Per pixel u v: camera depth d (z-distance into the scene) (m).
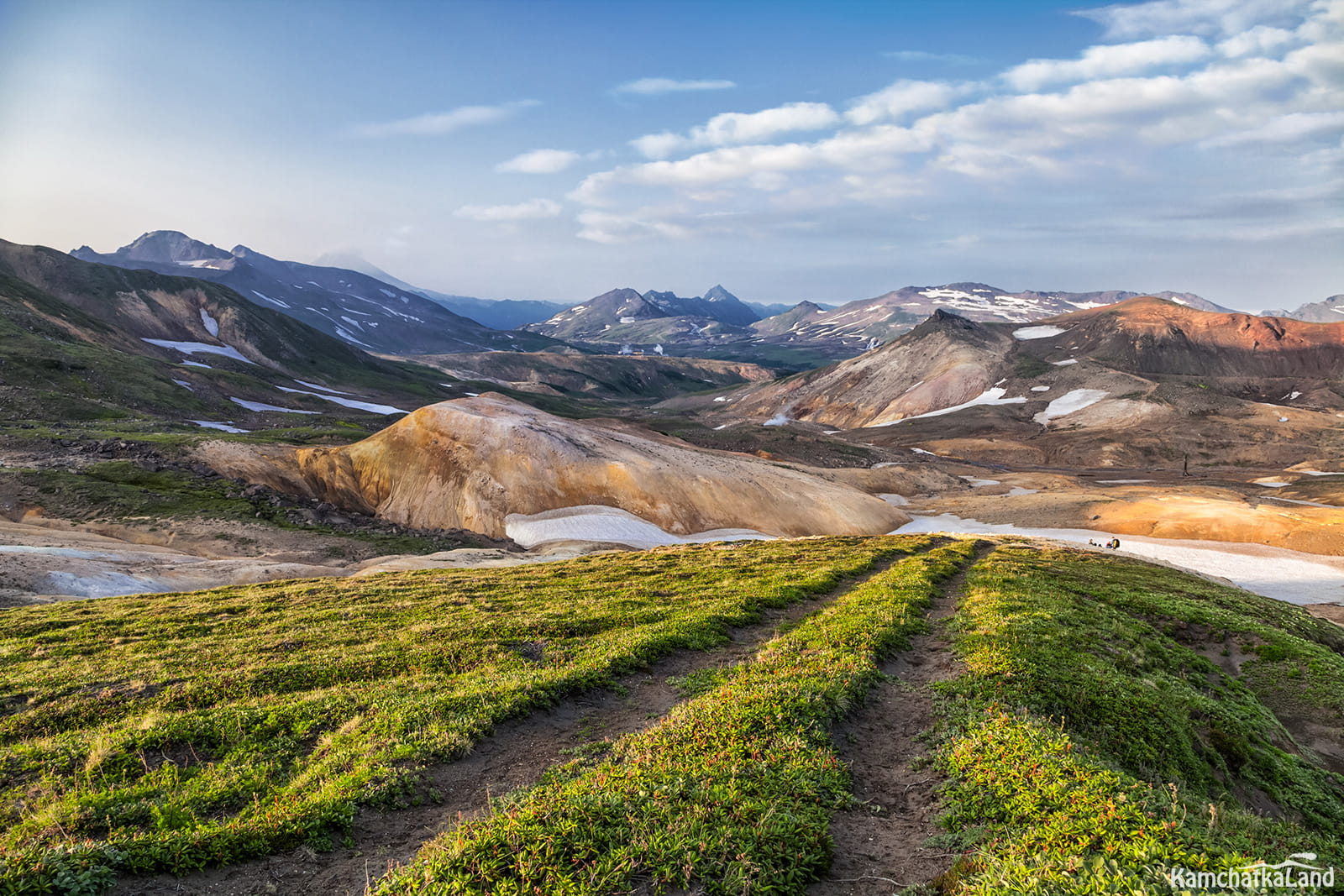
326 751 14.93
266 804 12.18
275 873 10.23
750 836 10.33
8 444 88.00
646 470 110.44
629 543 92.00
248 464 96.06
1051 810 11.16
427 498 102.25
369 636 26.34
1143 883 8.51
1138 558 68.31
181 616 31.12
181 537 69.19
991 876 9.14
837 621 25.11
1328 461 181.12
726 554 50.19
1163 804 11.29
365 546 76.31
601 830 10.14
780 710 15.30
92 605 34.72
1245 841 10.15
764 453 198.88
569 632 26.02
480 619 28.12
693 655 23.00
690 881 9.38
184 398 172.88
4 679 21.52
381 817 12.05
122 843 10.37
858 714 16.91
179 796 12.41
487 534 96.50
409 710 16.62
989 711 16.09
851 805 12.28
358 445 109.19
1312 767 22.16
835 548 54.50
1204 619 36.41
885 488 153.12
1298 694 29.19
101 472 81.31
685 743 13.96
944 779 13.27
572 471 107.50
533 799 11.29
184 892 9.67
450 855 9.50
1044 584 38.47
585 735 16.06
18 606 37.62
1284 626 39.94
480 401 122.19
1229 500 129.88
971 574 41.22
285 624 29.31
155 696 19.58
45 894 9.09
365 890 9.66
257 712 17.05
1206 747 19.41
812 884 9.89
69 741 15.55
